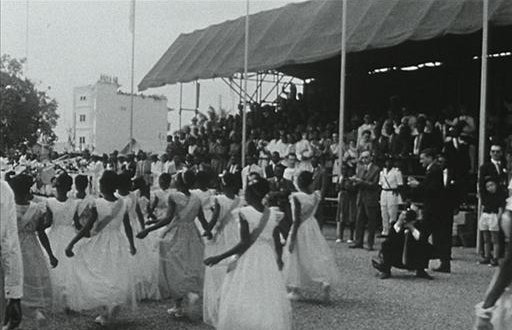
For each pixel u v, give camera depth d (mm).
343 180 16609
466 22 17125
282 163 20641
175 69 29172
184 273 8203
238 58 25312
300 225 9344
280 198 11930
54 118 46469
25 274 7215
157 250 9273
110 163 25797
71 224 8523
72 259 8023
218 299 7816
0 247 4484
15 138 43031
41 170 23875
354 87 28750
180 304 8352
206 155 25828
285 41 23531
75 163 25734
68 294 8070
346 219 16516
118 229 7879
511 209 4215
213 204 8695
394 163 16422
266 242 6613
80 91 55875
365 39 19734
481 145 14555
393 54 25281
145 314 8469
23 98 43469
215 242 8414
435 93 26141
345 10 18141
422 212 12055
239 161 23875
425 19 18328
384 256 11438
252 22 26875
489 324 4281
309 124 24484
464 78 25078
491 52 23844
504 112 23359
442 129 19641
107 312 7695
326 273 9266
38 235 7496
